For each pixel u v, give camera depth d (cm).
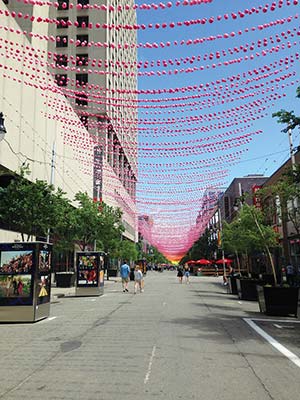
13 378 572
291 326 1066
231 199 5872
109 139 2973
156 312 1348
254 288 1819
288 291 1283
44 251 1238
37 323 1140
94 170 3491
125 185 5047
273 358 695
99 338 876
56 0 4878
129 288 2755
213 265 6341
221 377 576
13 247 1177
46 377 576
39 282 1195
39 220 1703
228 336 905
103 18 4797
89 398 484
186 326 1044
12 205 1669
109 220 2919
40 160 2506
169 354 717
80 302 1784
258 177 5653
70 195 3164
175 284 3312
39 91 2472
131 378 569
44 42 2920
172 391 511
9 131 2061
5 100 2003
